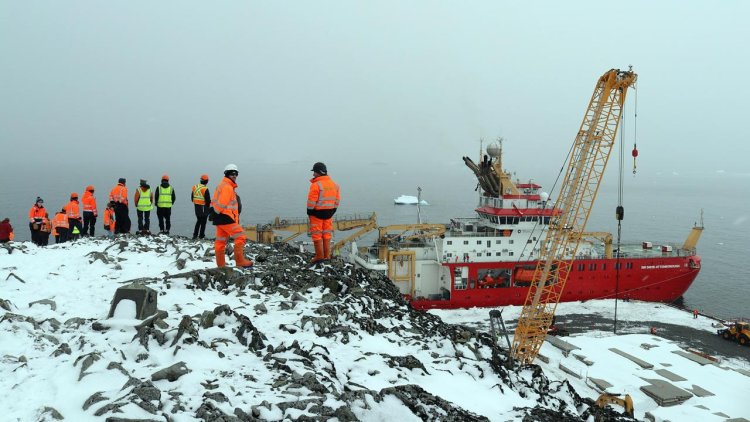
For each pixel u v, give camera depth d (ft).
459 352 45.85
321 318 40.86
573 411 47.24
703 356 127.13
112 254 57.11
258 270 51.44
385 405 29.17
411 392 31.83
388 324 48.32
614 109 114.73
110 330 33.12
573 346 129.90
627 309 172.86
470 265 171.42
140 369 28.53
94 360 27.86
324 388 29.27
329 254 58.23
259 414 24.98
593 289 179.42
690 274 184.55
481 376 42.45
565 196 121.39
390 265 171.94
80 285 44.57
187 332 32.83
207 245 64.80
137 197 77.46
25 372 26.63
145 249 59.88
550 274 123.44
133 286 36.14
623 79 110.11
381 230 176.76
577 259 177.27
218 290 46.03
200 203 72.54
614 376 110.93
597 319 162.40
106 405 23.30
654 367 116.26
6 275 46.52
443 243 175.22
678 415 93.50
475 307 171.12
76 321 34.30
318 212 55.93
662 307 176.96
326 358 33.94
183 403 24.95
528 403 40.29
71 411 23.24
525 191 186.29
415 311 58.95
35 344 30.04
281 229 177.78
